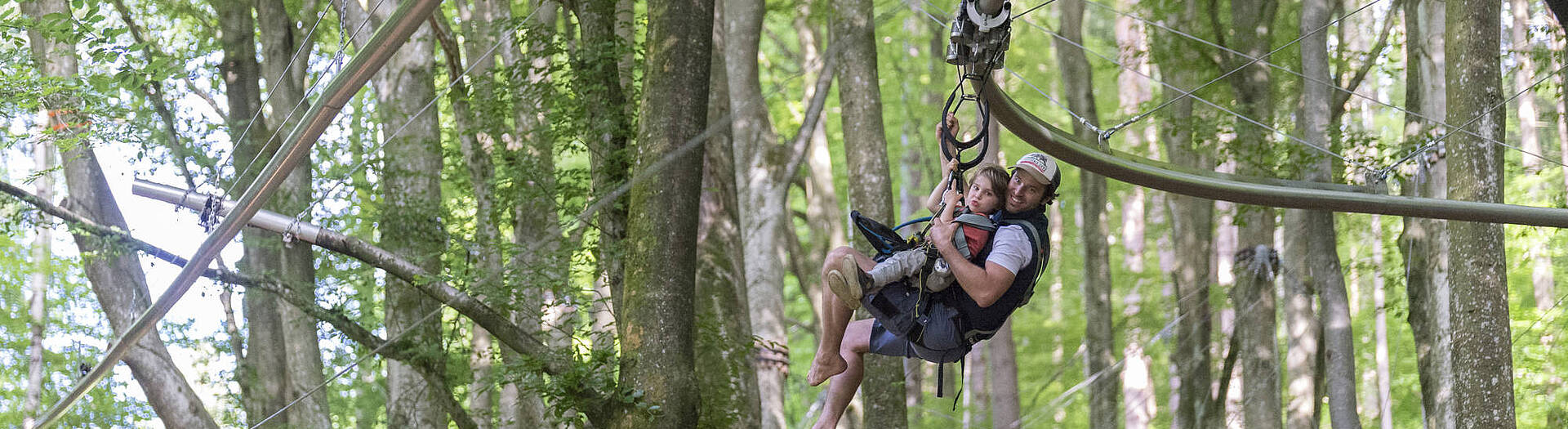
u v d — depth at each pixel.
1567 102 19.14
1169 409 23.77
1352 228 23.00
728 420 14.72
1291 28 20.14
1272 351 21.08
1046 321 27.62
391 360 18.91
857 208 18.70
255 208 7.81
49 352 20.47
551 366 13.19
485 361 18.64
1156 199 25.48
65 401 11.80
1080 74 22.89
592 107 15.11
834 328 5.12
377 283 19.62
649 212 10.88
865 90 18.91
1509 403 12.96
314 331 19.12
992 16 5.05
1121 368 24.06
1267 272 21.14
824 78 20.92
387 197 18.48
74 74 17.97
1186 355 22.89
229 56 20.23
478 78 16.20
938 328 4.93
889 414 18.06
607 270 14.72
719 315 16.34
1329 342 19.73
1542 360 21.81
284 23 20.25
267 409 19.42
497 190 16.30
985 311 4.89
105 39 15.84
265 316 19.72
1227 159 19.64
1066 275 27.78
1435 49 18.64
